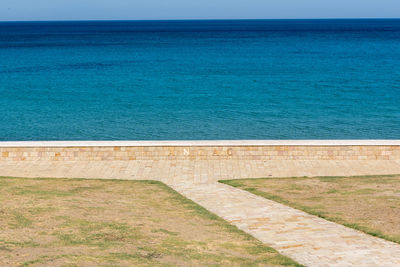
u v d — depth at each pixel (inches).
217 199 636.7
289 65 2787.9
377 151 882.8
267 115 1496.1
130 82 2166.6
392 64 2785.4
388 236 467.2
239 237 463.8
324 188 692.7
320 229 493.0
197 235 463.8
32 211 511.5
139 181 745.6
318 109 1582.2
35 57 3358.8
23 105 1644.9
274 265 385.7
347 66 2721.5
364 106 1628.9
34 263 356.2
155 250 408.8
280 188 698.2
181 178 776.3
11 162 863.1
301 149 882.1
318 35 6397.6
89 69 2645.2
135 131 1304.1
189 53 3592.5
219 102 1700.3
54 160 872.9
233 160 883.4
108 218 504.1
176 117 1469.0
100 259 374.6
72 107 1615.4
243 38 5679.1
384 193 647.8
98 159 876.6
